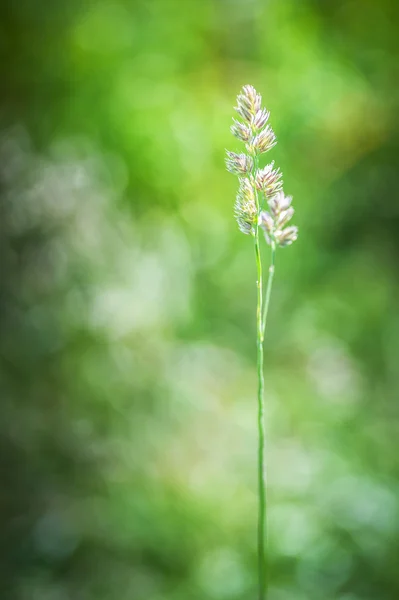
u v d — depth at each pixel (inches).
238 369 90.4
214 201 91.6
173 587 54.6
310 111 89.0
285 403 83.2
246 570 55.9
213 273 96.0
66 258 72.8
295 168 93.0
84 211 74.1
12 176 71.0
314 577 54.4
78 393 72.4
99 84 79.4
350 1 90.3
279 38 88.7
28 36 76.2
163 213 86.7
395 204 90.3
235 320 97.3
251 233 30.0
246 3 87.4
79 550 58.0
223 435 77.0
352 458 70.8
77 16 78.2
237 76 88.7
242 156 29.8
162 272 85.1
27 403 69.3
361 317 91.4
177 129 83.1
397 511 59.9
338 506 61.8
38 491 63.3
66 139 77.2
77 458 67.6
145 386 76.8
